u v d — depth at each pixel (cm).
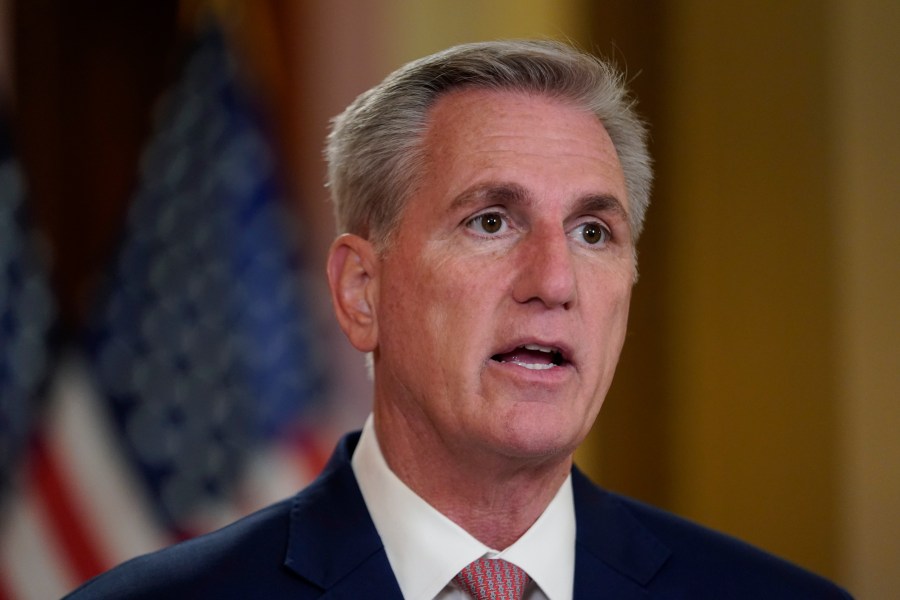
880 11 1232
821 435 1210
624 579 590
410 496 573
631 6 1225
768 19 1238
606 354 562
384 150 582
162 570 574
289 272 1089
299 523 583
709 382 1234
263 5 1120
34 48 1052
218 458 1047
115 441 1034
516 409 533
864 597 1198
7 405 1023
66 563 1015
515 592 558
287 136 1110
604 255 571
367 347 600
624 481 1223
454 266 546
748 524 1218
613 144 596
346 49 1145
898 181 1220
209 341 1060
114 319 1048
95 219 1057
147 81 1078
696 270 1239
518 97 574
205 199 1077
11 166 1041
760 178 1234
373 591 552
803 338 1220
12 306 1030
